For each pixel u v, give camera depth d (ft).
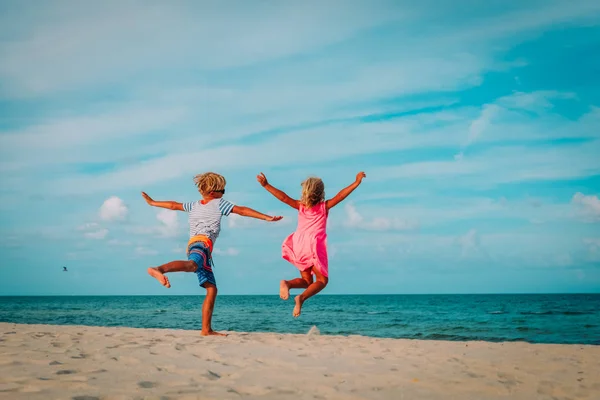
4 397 9.50
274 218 19.97
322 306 170.09
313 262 16.11
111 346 17.42
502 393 11.41
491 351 19.54
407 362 15.55
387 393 10.88
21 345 17.12
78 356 14.75
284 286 15.39
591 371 14.87
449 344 22.35
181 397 9.85
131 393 10.03
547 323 74.69
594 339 51.78
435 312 116.57
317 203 16.76
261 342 20.24
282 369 13.52
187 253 21.08
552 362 16.62
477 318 88.94
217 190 21.88
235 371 12.99
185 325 69.00
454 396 10.89
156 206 21.90
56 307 167.94
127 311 126.41
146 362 14.01
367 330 60.59
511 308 138.51
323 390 10.94
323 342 21.09
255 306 173.47
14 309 146.30
